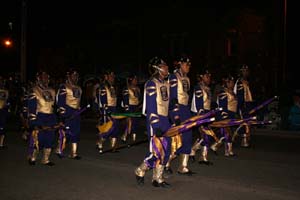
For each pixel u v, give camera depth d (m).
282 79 24.19
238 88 11.87
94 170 9.48
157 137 7.74
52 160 10.69
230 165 9.97
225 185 8.05
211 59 27.94
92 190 7.78
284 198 7.19
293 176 8.82
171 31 29.45
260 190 7.68
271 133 16.64
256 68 26.48
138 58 30.97
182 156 8.91
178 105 8.31
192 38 28.58
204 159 10.09
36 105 9.79
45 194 7.56
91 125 19.80
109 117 11.98
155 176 8.00
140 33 30.77
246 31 27.12
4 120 12.95
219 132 11.09
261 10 27.23
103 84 12.34
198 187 7.92
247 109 12.37
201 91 9.66
